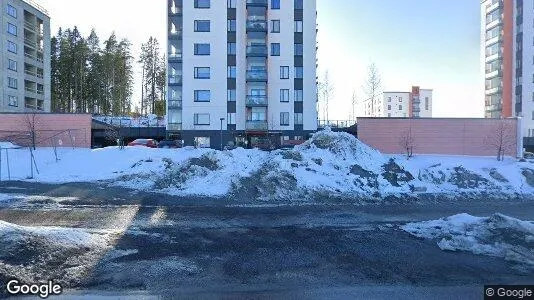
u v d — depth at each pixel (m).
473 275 7.62
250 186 17.23
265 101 49.16
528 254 8.68
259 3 49.25
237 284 7.09
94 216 12.32
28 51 70.38
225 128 48.44
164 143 38.91
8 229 8.31
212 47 48.50
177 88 48.97
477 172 20.28
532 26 59.50
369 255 8.79
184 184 17.84
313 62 50.41
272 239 10.10
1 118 31.27
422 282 7.27
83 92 75.44
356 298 6.54
